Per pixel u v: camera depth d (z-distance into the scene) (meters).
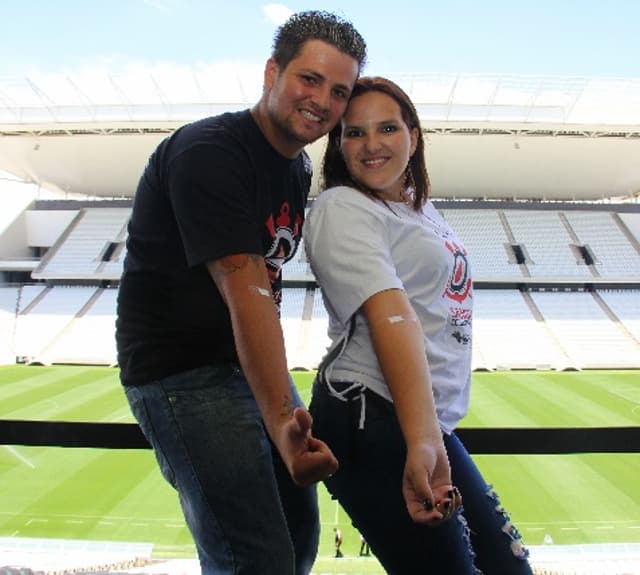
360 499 1.41
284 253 1.57
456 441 1.59
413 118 1.54
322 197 1.49
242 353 1.22
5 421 1.75
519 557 1.51
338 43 1.36
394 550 1.39
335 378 1.45
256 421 1.44
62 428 1.74
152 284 1.42
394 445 1.38
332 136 1.61
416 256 1.45
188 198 1.26
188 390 1.40
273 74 1.42
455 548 1.34
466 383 1.58
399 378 1.23
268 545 1.37
